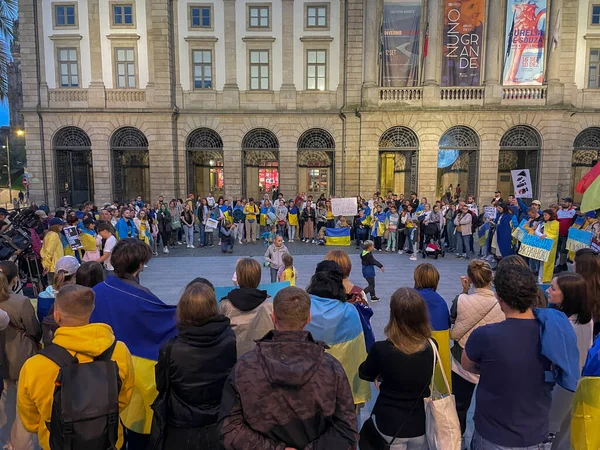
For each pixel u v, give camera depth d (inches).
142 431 144.6
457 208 653.9
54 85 1075.9
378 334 308.0
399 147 1059.3
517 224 508.7
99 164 1082.1
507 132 1037.8
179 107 1093.1
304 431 81.0
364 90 1035.3
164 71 1058.7
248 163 1195.9
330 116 1083.3
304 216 802.2
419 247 680.4
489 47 1005.8
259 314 145.8
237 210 791.1
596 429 107.5
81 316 107.5
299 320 91.3
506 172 1180.5
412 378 115.0
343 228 768.3
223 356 112.2
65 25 1061.8
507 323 112.1
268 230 826.2
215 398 112.0
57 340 105.1
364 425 129.6
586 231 416.5
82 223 426.0
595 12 1018.7
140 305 144.6
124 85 1075.9
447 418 110.8
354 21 1043.3
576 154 1130.0
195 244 781.3
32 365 103.0
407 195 1198.9
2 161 1927.9
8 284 170.2
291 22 1069.1
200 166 1198.9
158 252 697.0
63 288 108.7
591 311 148.7
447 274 516.1
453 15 1013.2
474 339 113.8
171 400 113.0
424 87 1019.9
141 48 1060.5
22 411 105.3
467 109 1012.5
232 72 1083.3
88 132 1073.5
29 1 1050.7
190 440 110.4
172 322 149.4
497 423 108.7
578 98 1041.5
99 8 1052.5
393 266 573.3
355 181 1082.7
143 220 629.9
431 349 117.8
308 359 84.0
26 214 438.9
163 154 1073.5
